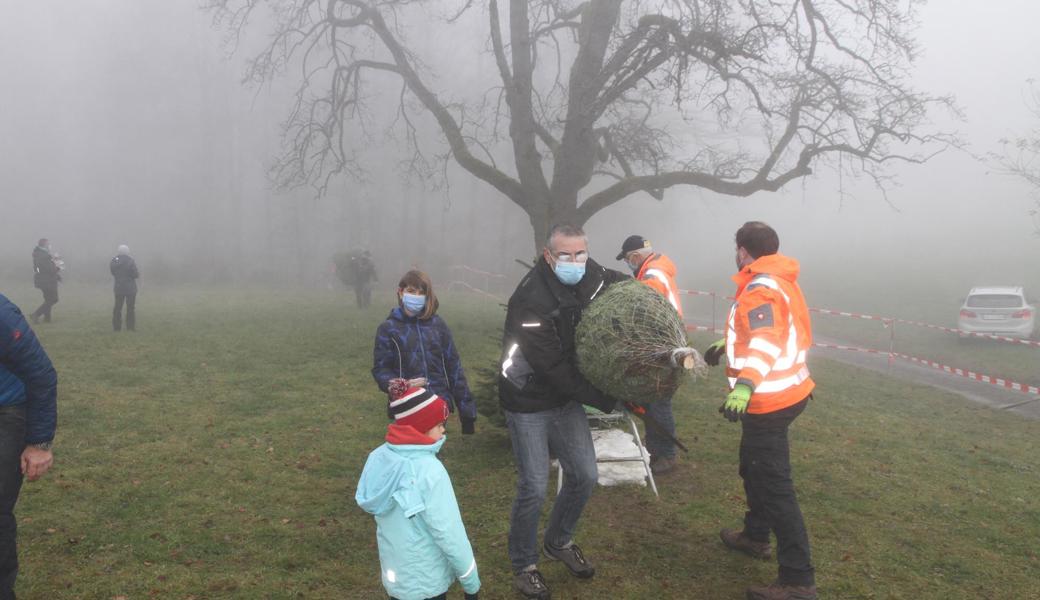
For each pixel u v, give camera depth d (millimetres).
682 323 3727
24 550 4410
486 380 7102
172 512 5164
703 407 9109
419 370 4922
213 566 4305
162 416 8023
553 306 3670
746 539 4527
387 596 3986
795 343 3844
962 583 4312
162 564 4305
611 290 3777
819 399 10516
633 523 5062
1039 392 10547
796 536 3789
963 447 7977
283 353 12734
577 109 14836
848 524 5215
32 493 5418
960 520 5410
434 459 2932
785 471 3840
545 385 3766
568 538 4172
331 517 5164
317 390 9695
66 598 3822
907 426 8992
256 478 5996
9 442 3225
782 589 3822
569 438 3893
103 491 5539
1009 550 4863
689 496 5645
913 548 4828
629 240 5941
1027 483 6566
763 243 4008
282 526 4957
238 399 9016
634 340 3518
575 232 3668
